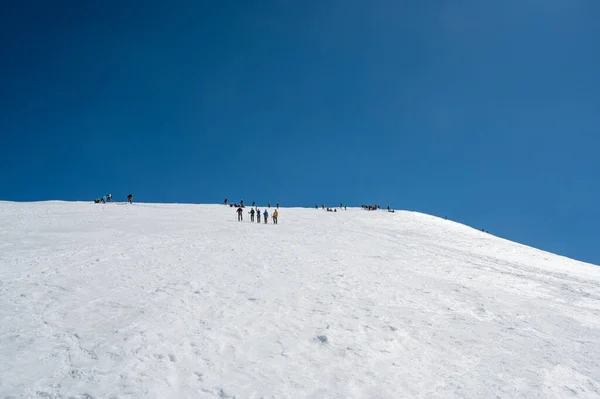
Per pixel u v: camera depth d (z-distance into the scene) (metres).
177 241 23.56
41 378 7.35
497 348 11.07
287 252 22.45
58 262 16.44
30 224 28.70
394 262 22.19
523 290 18.77
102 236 24.17
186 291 13.43
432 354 10.29
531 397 8.39
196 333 9.96
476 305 15.10
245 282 15.28
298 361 9.07
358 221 49.47
